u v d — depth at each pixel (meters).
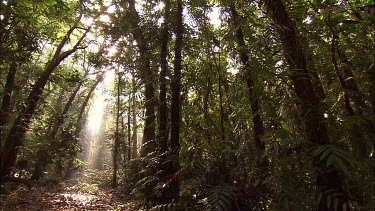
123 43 6.29
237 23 3.94
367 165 2.02
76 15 10.77
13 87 8.49
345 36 3.36
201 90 4.93
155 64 5.39
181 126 4.75
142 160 4.83
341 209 2.00
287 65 2.54
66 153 12.65
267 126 3.31
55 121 12.02
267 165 3.14
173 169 4.45
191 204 3.73
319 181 2.14
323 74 3.45
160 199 4.20
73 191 12.16
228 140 4.16
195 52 5.08
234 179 3.60
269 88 2.81
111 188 14.56
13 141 7.89
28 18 5.46
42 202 8.09
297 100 2.38
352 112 2.75
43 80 8.96
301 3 3.06
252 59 2.70
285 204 2.13
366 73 3.17
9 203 7.43
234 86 4.31
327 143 2.19
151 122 5.45
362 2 2.84
